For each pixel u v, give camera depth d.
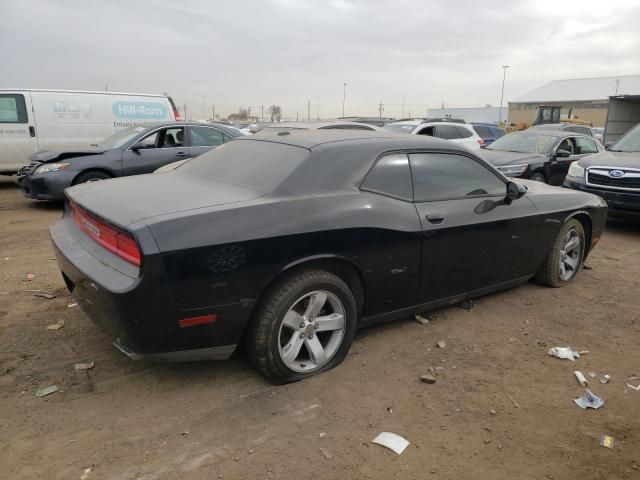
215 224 2.84
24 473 2.45
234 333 2.99
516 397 3.23
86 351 3.61
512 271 4.59
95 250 3.05
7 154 11.09
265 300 3.08
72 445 2.65
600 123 64.31
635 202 7.45
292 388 3.24
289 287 3.10
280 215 3.05
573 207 5.01
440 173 3.96
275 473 2.50
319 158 3.41
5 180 13.10
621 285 5.37
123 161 8.83
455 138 13.65
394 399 3.15
